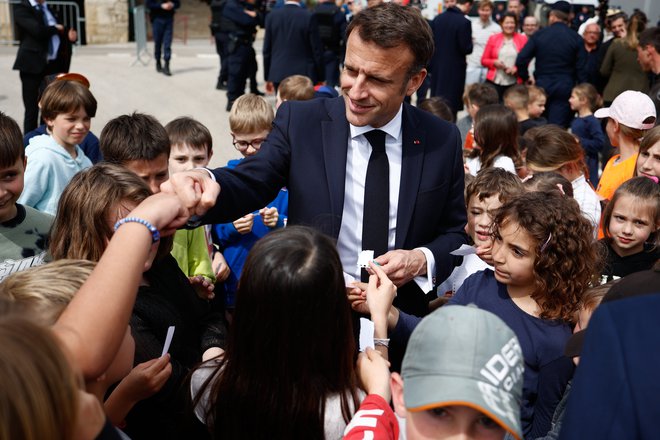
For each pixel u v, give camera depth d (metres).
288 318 1.63
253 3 10.30
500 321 1.33
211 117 10.08
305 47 9.59
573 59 9.32
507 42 9.70
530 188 3.41
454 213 2.52
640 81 8.50
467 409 1.29
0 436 0.93
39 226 2.71
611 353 1.20
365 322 2.04
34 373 0.96
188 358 2.36
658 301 1.23
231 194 2.14
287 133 2.38
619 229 3.31
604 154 6.84
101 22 18.22
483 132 4.58
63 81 3.99
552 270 2.33
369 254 2.29
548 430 2.27
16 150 2.50
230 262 3.67
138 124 3.04
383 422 1.58
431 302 3.24
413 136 2.41
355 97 2.19
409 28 2.12
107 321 1.30
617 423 1.16
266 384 1.68
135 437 2.20
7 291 1.56
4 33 16.30
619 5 12.77
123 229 1.47
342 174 2.34
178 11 23.17
